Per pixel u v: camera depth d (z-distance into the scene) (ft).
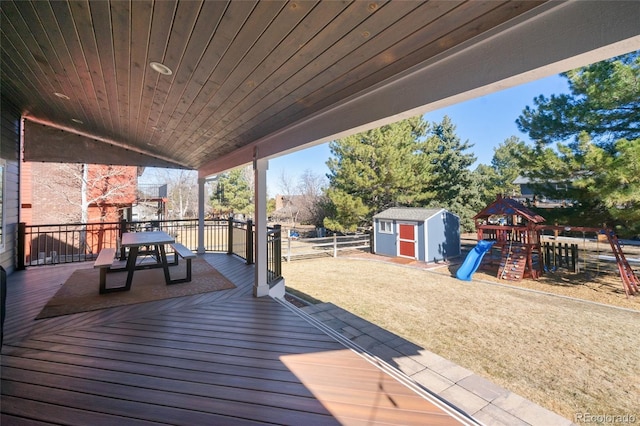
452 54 5.12
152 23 5.32
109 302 12.03
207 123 11.36
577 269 27.63
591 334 15.05
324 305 19.65
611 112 21.86
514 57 4.34
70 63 7.94
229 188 71.26
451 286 24.53
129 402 5.90
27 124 18.88
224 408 5.78
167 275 14.66
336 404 5.95
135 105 10.62
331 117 8.39
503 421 8.68
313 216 61.21
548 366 12.03
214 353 8.04
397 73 6.14
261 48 5.67
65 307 11.36
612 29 3.48
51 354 7.82
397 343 13.89
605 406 9.56
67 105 12.66
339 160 47.09
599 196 22.20
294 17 4.62
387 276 28.04
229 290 13.99
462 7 4.05
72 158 19.98
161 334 9.22
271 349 8.32
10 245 16.24
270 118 9.77
